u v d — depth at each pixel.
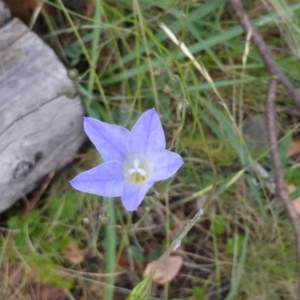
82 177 0.25
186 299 0.32
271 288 0.32
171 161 0.26
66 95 0.30
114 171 0.26
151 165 0.26
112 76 0.32
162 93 0.32
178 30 0.32
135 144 0.26
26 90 0.29
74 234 0.32
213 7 0.32
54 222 0.32
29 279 0.31
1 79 0.29
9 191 0.31
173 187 0.32
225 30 0.32
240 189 0.32
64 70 0.30
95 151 0.32
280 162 0.30
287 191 0.31
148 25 0.32
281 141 0.32
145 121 0.26
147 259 0.32
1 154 0.30
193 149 0.32
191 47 0.32
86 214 0.32
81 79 0.31
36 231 0.32
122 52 0.33
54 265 0.31
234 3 0.31
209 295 0.32
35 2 0.31
